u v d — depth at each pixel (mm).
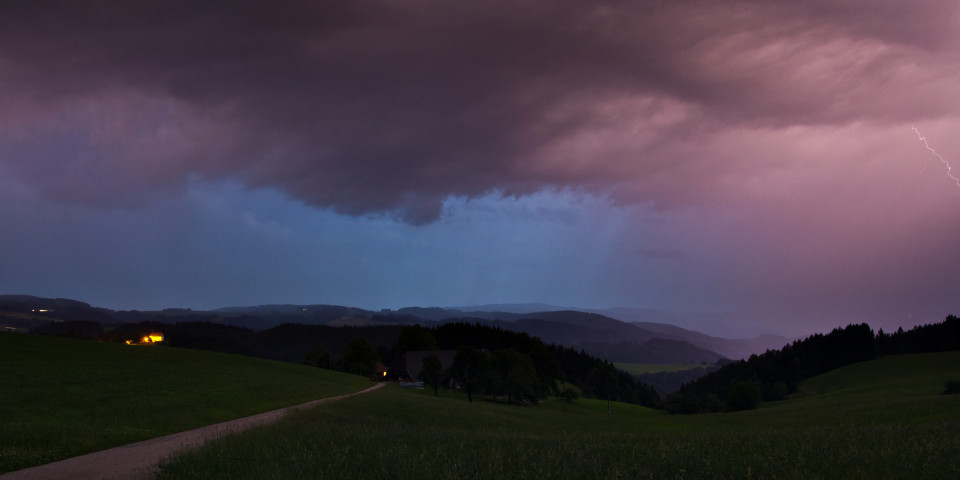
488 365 97875
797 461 10773
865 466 10102
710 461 11023
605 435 19812
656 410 147250
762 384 152875
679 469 10297
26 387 33688
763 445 13984
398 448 13094
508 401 102688
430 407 47500
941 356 151250
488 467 10609
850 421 46188
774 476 9281
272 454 12773
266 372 68562
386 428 22969
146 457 16250
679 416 79062
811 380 158625
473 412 50844
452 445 14281
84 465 15062
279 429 19984
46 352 56344
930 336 174875
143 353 68500
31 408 26000
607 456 11969
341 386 68812
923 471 9461
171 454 15078
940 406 49344
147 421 24859
